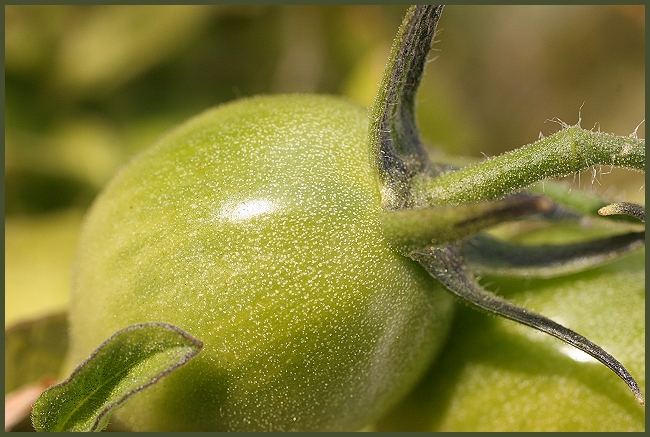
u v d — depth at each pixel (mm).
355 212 222
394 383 234
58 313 267
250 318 220
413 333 230
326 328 221
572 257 240
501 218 212
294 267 220
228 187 223
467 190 223
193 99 344
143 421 231
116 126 341
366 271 221
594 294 245
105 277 227
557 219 249
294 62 346
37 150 322
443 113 327
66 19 336
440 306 233
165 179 227
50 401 218
